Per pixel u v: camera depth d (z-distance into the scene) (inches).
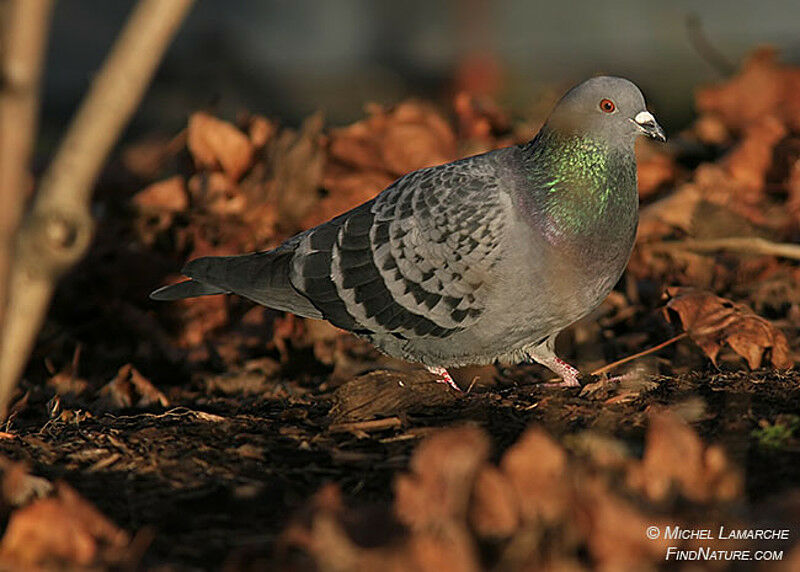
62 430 322.0
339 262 355.3
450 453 220.4
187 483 278.1
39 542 229.1
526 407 325.7
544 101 628.4
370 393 334.3
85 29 1120.2
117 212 537.3
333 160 535.5
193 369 444.8
